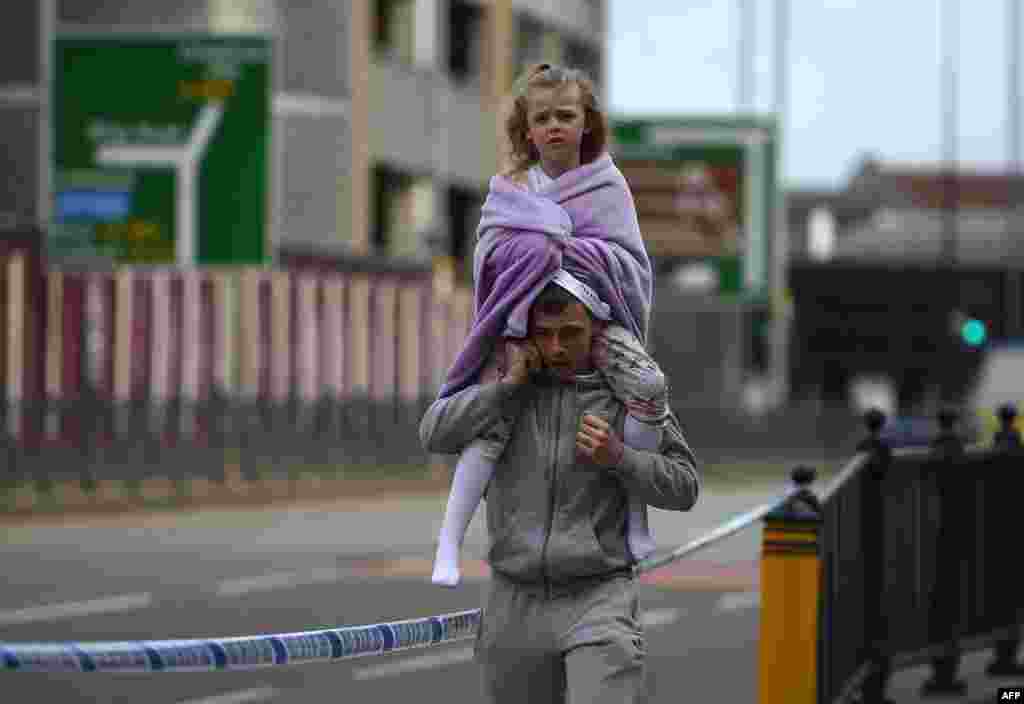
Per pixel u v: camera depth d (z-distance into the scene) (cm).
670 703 3219
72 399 8456
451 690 3406
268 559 5916
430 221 14612
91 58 9488
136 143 9444
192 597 4788
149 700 3231
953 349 18012
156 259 9419
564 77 1612
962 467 3209
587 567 1577
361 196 13188
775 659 2233
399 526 7419
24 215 12594
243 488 9269
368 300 10506
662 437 1591
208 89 9400
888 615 2886
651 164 16912
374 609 4531
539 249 1567
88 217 9488
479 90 15525
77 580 5181
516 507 1588
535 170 1619
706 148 16875
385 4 14400
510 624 1598
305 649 1417
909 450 3005
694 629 4338
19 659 1145
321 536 6875
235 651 1341
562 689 1625
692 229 16912
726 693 3347
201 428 9131
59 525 7156
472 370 1602
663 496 1577
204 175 9419
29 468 8206
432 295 11150
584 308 1577
